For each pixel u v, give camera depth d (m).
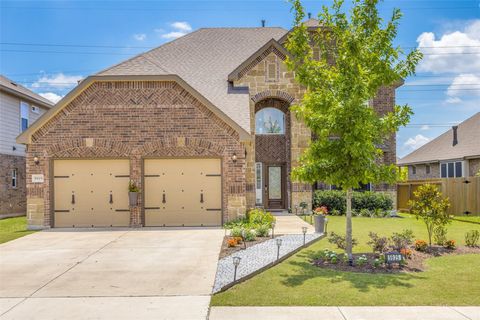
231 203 14.65
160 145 14.66
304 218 16.70
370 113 8.39
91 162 14.70
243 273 7.89
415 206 10.95
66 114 14.61
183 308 6.12
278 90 18.69
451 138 29.73
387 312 5.79
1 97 21.08
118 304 6.36
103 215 14.62
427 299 6.31
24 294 6.92
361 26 8.73
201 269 8.39
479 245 10.77
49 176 14.52
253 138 18.42
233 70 19.33
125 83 14.70
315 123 8.73
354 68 8.45
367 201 18.78
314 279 7.49
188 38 22.05
